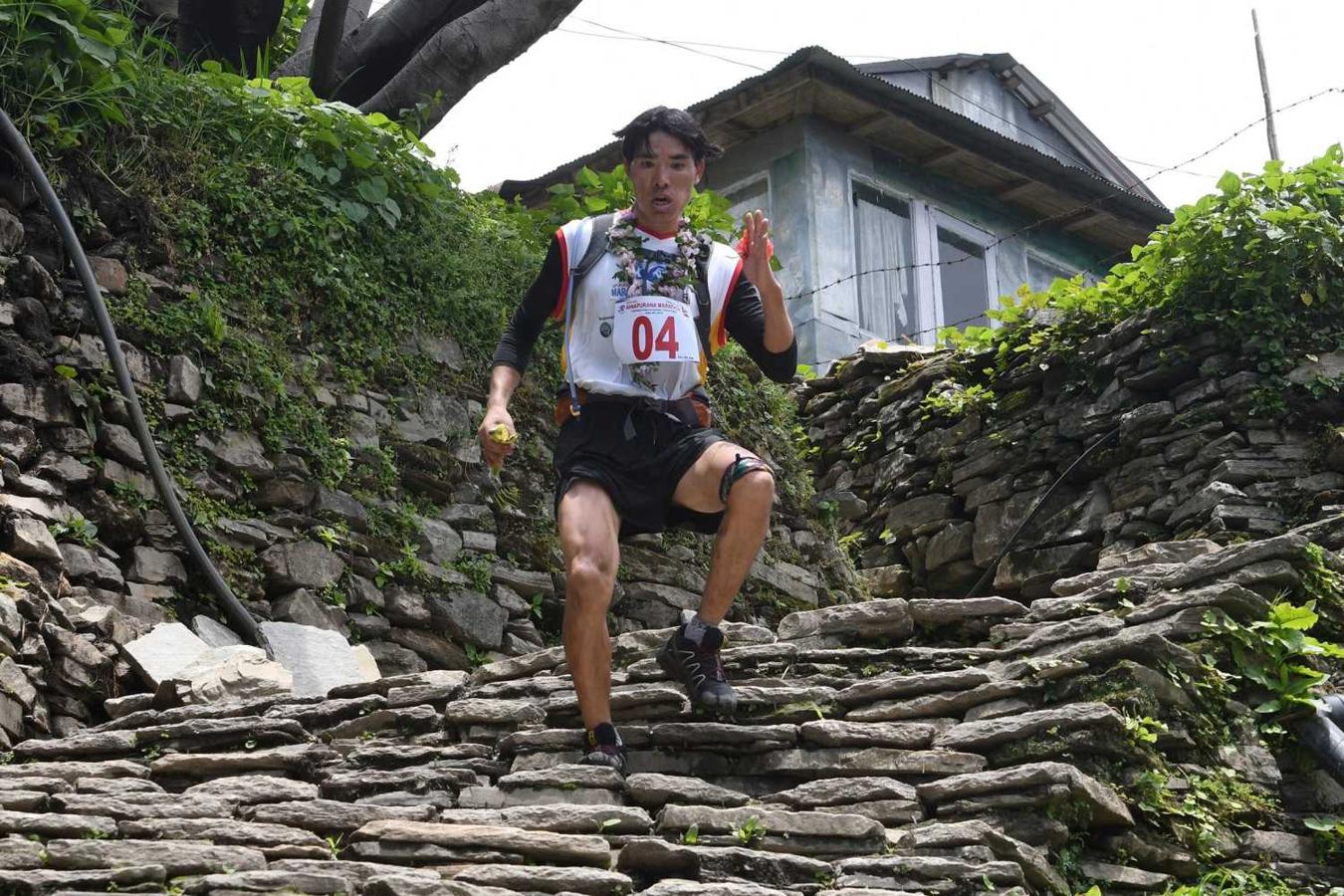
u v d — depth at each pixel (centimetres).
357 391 783
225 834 363
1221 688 461
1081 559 1021
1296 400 957
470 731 469
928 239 1566
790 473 1026
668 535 891
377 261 816
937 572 1124
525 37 1041
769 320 440
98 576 627
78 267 668
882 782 410
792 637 527
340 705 498
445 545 785
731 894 341
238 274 754
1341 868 437
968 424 1138
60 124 715
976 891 361
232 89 795
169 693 543
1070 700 450
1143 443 1000
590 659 422
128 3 871
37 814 371
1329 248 973
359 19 1110
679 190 450
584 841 363
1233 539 916
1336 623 508
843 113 1498
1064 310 1103
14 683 541
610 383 438
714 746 437
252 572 695
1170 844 418
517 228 916
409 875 332
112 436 664
